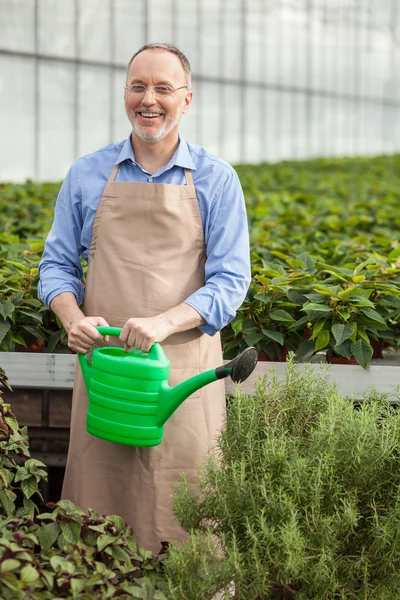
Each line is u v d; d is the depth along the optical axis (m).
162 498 2.48
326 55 21.55
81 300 2.57
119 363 2.26
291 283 3.17
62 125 14.74
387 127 24.25
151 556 2.33
